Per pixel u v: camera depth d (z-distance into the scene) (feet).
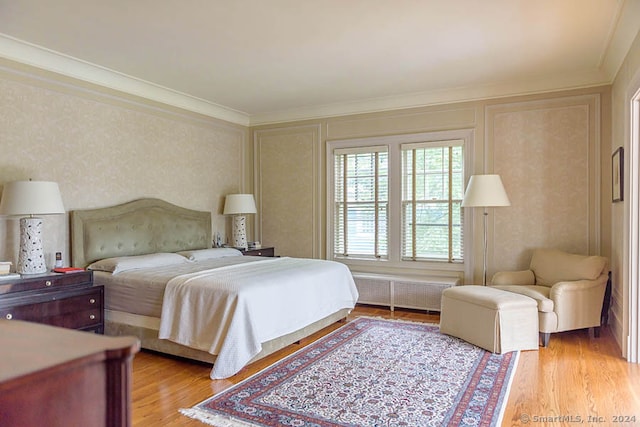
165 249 15.64
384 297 16.53
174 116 16.48
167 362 10.84
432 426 7.45
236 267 12.75
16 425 2.65
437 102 16.44
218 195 18.62
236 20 10.08
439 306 15.48
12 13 9.64
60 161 12.60
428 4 9.34
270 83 15.12
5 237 11.41
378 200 17.80
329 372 10.00
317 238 18.92
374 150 17.72
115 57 12.46
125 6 9.32
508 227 15.48
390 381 9.43
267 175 19.93
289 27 10.47
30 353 3.04
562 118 14.62
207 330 10.03
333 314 13.94
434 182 16.75
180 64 13.09
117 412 3.11
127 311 11.66
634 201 10.67
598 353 11.21
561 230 14.69
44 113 12.19
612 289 13.51
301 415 7.89
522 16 9.95
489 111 15.70
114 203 14.17
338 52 12.19
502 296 11.71
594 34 10.93
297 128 19.25
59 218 12.60
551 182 14.82
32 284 10.31
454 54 12.35
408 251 17.30
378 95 16.89
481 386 9.11
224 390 9.04
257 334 9.85
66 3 9.16
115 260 12.55
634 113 10.72
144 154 15.24
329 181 18.61
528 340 11.46
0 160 11.20
